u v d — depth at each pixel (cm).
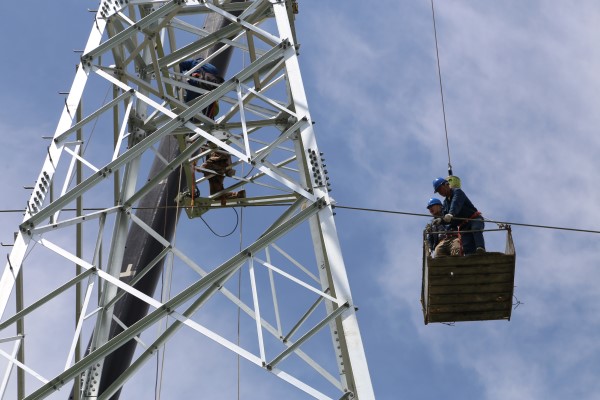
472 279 2256
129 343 2322
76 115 1997
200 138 2055
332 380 1881
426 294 2312
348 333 1636
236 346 1630
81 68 2011
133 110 2191
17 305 1781
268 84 2319
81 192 1830
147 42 2119
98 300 1959
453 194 2302
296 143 1994
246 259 1703
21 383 1745
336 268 1694
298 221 1734
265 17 2239
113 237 1994
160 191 2466
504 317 2322
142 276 2227
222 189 2380
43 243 1778
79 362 1639
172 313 1664
